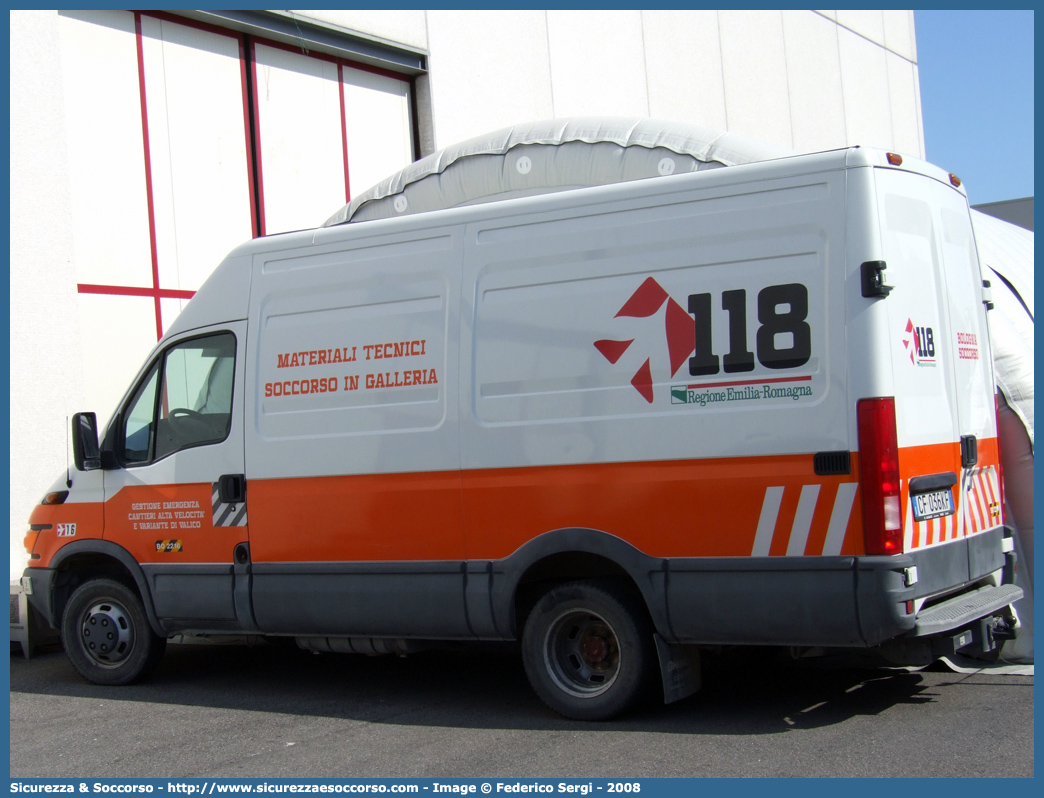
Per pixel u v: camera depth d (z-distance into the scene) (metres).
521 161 7.30
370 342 5.96
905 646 5.15
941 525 5.05
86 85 9.67
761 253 4.95
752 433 4.90
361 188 12.05
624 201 5.31
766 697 5.68
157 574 6.62
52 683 7.16
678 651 5.28
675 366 5.10
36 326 9.09
